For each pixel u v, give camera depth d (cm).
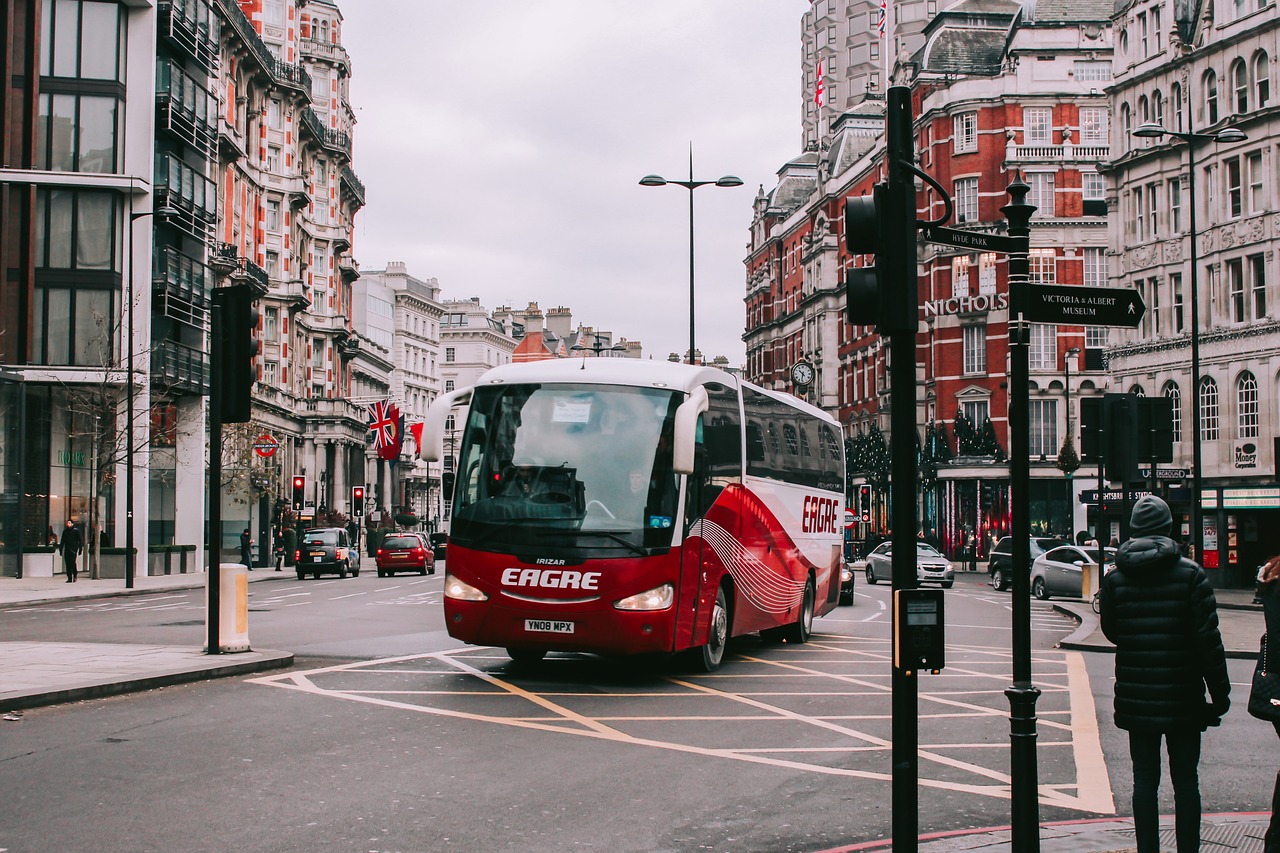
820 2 13450
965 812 810
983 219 6359
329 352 8388
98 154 4316
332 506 7956
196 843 695
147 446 4403
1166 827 762
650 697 1335
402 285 11669
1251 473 4134
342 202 9112
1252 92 4216
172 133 4791
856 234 605
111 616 2508
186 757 934
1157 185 4659
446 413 1461
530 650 1559
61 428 4303
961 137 6431
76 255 4275
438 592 3500
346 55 8931
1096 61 6366
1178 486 4344
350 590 3681
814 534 2138
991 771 947
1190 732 643
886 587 4516
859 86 12962
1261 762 991
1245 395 4212
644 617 1377
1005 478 6228
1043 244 6272
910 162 612
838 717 1211
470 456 1462
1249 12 4222
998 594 3994
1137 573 650
